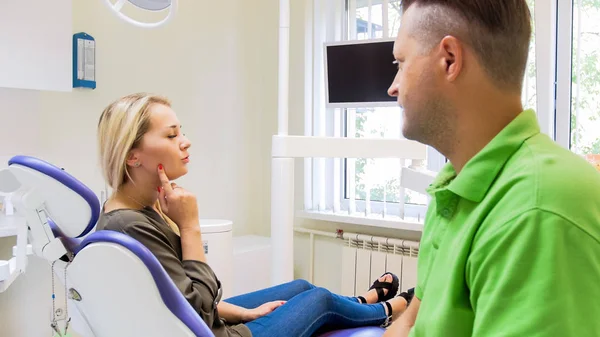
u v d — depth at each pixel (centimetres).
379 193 292
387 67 216
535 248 59
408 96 78
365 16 285
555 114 232
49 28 206
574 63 226
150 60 278
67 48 212
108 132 125
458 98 74
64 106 242
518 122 72
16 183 117
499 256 63
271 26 330
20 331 229
